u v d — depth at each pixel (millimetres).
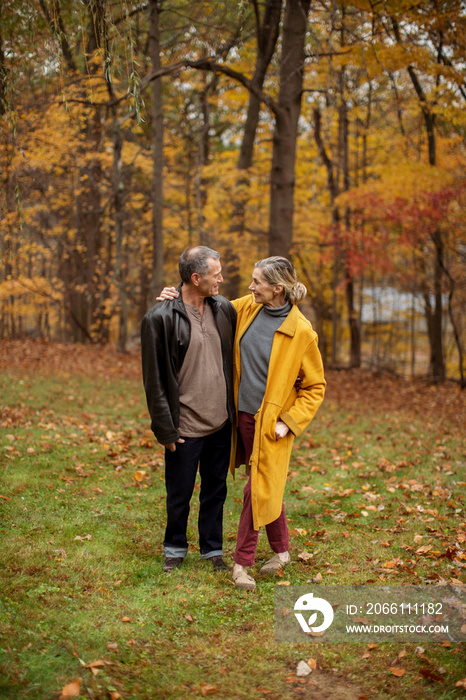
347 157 13797
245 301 3006
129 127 11578
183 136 14914
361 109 12016
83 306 17516
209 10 9148
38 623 2312
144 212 15875
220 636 2385
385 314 20250
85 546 3127
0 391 7559
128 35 3461
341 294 19297
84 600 2551
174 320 2760
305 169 14930
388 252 12305
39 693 1898
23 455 4703
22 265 14883
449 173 10633
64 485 4082
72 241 16125
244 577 2814
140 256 17516
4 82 3689
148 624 2424
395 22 8266
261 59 9258
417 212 10398
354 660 2260
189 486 2943
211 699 1983
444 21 8195
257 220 15055
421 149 11531
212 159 14945
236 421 2975
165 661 2184
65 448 5047
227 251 14156
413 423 7676
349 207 12742
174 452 2904
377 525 3709
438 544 3350
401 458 5555
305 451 5793
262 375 2801
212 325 2877
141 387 9172
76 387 8594
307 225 14617
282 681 2121
